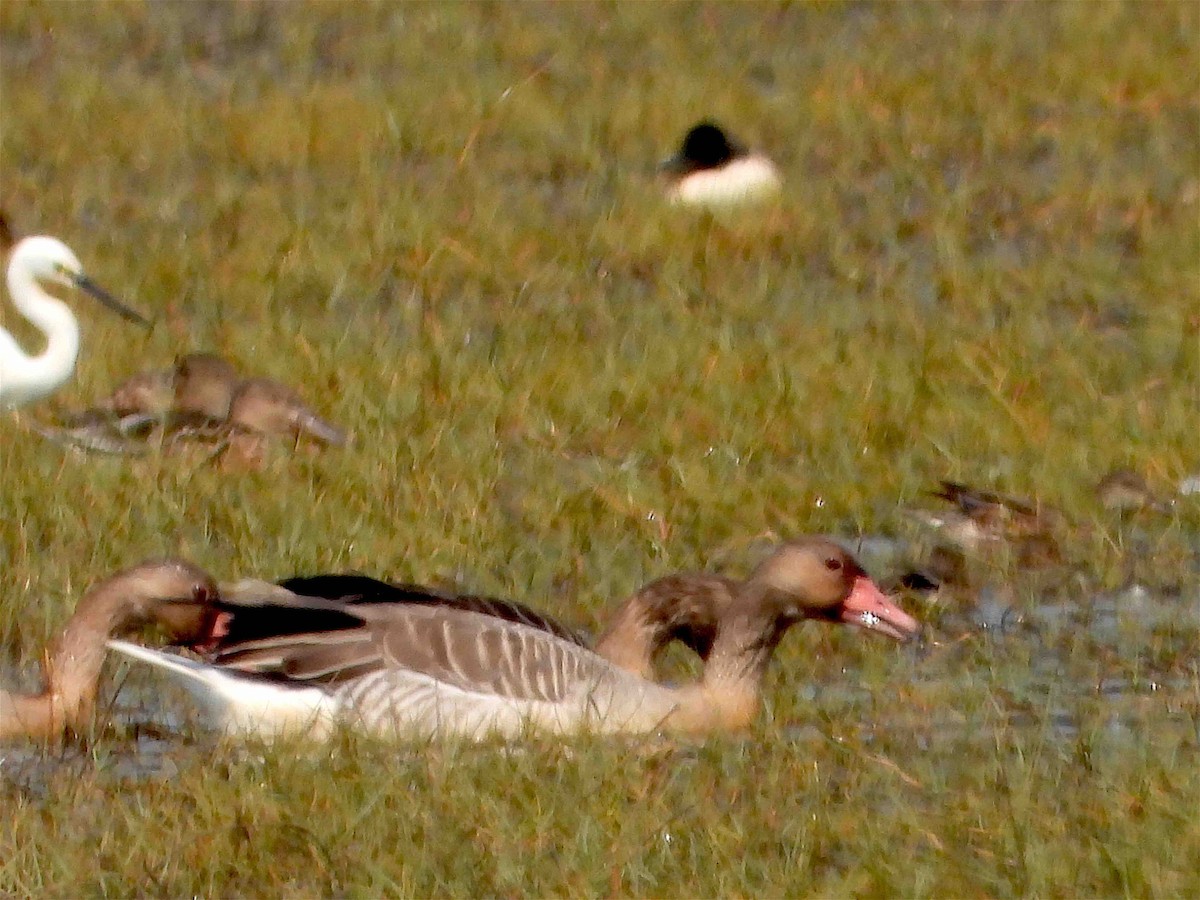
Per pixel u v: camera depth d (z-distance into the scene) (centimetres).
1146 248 2133
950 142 2544
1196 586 1340
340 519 1358
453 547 1319
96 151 2450
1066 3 3191
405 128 2541
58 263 1716
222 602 1091
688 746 1081
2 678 1152
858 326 1875
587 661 1103
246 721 1066
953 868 921
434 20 3105
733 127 2625
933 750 1068
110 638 1095
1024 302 1952
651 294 1992
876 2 3247
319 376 1706
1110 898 901
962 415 1630
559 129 2591
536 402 1623
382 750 1035
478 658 1090
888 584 1311
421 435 1538
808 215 2236
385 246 2062
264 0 3177
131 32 3003
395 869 909
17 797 992
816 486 1468
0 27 3009
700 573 1179
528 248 2095
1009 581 1343
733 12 3198
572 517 1396
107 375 1738
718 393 1652
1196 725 1109
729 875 910
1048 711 1119
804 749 1058
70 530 1320
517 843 931
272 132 2511
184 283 1980
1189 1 3216
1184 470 1545
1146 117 2669
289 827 938
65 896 895
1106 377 1753
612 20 3150
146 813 945
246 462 1497
